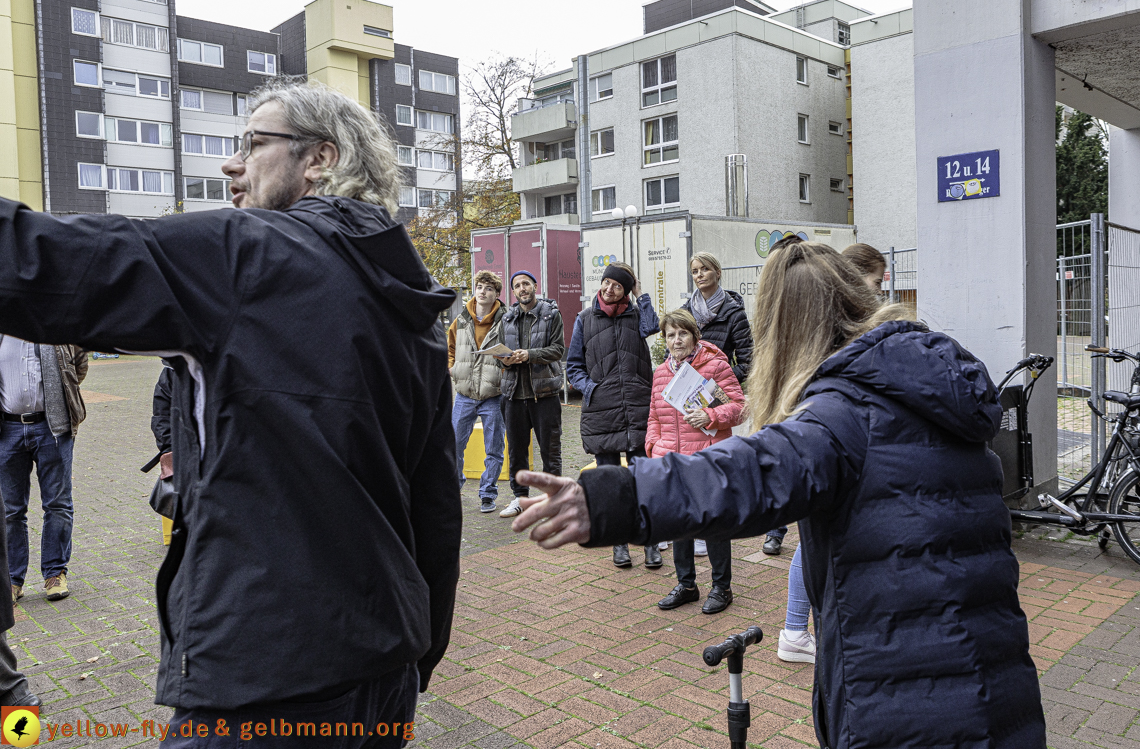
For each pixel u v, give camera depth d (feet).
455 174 168.35
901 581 4.48
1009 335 19.39
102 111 137.28
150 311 3.92
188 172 149.79
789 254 5.59
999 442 18.58
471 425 23.17
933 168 20.24
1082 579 15.94
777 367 5.54
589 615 14.65
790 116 108.06
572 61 119.24
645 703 11.20
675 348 15.60
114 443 36.78
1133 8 17.93
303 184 5.06
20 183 129.59
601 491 4.07
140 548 19.63
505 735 10.41
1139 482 16.92
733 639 6.65
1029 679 4.73
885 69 106.83
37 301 3.74
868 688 4.50
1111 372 26.23
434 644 5.45
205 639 4.16
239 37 156.25
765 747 9.96
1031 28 19.22
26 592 16.37
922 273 20.57
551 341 21.11
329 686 4.23
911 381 4.58
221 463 4.17
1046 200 19.94
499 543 19.51
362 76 167.22
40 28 130.31
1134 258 26.99
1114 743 9.95
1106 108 29.81
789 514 4.28
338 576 4.28
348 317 4.33
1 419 15.33
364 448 4.42
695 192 106.22
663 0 144.15
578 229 47.39
